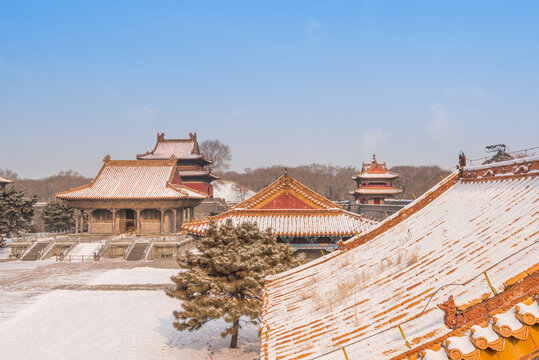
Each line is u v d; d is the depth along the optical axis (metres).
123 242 64.56
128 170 77.19
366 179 99.00
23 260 61.00
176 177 78.81
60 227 85.50
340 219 27.78
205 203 98.62
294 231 26.36
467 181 15.31
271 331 10.24
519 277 5.39
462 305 5.66
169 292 23.53
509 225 8.97
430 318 6.72
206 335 28.48
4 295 39.50
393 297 8.92
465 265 8.30
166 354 25.16
